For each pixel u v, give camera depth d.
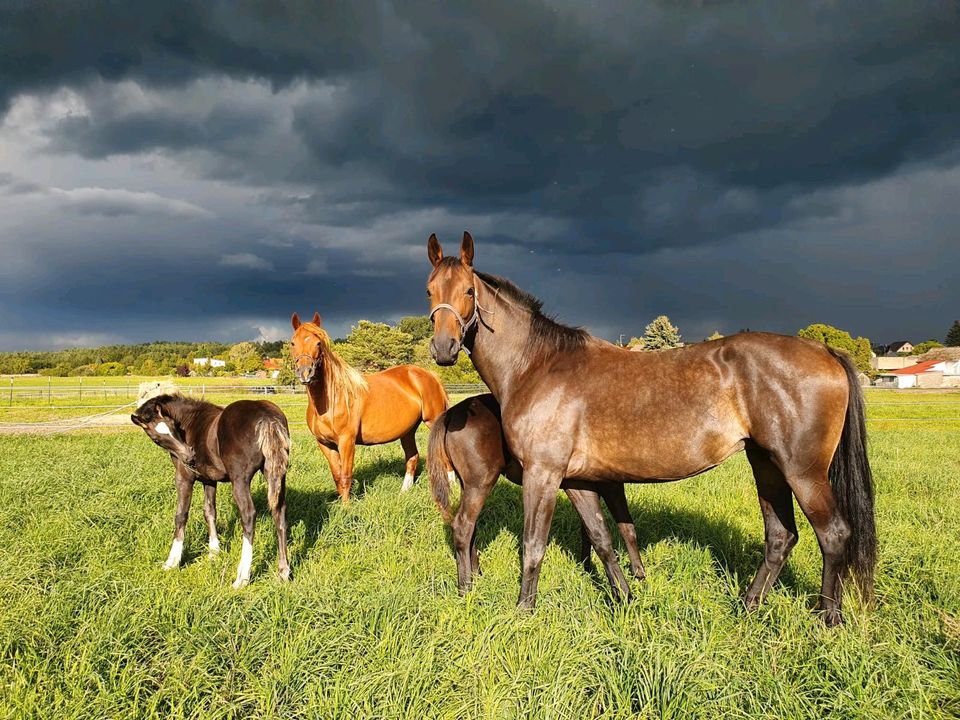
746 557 5.27
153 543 5.79
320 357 7.42
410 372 9.59
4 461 10.64
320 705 2.94
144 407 5.30
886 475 9.55
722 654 3.35
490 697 2.94
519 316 4.61
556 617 3.80
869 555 3.82
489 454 4.75
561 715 2.83
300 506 7.19
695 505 7.32
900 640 3.60
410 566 5.17
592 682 3.13
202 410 5.58
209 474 5.42
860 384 3.90
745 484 8.83
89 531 5.79
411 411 9.07
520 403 4.36
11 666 3.18
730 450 4.03
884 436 16.67
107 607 3.81
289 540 6.16
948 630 3.71
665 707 2.88
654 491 8.03
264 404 5.38
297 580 4.78
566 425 4.18
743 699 3.04
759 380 3.87
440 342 4.26
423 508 6.95
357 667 3.18
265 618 3.81
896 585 4.44
